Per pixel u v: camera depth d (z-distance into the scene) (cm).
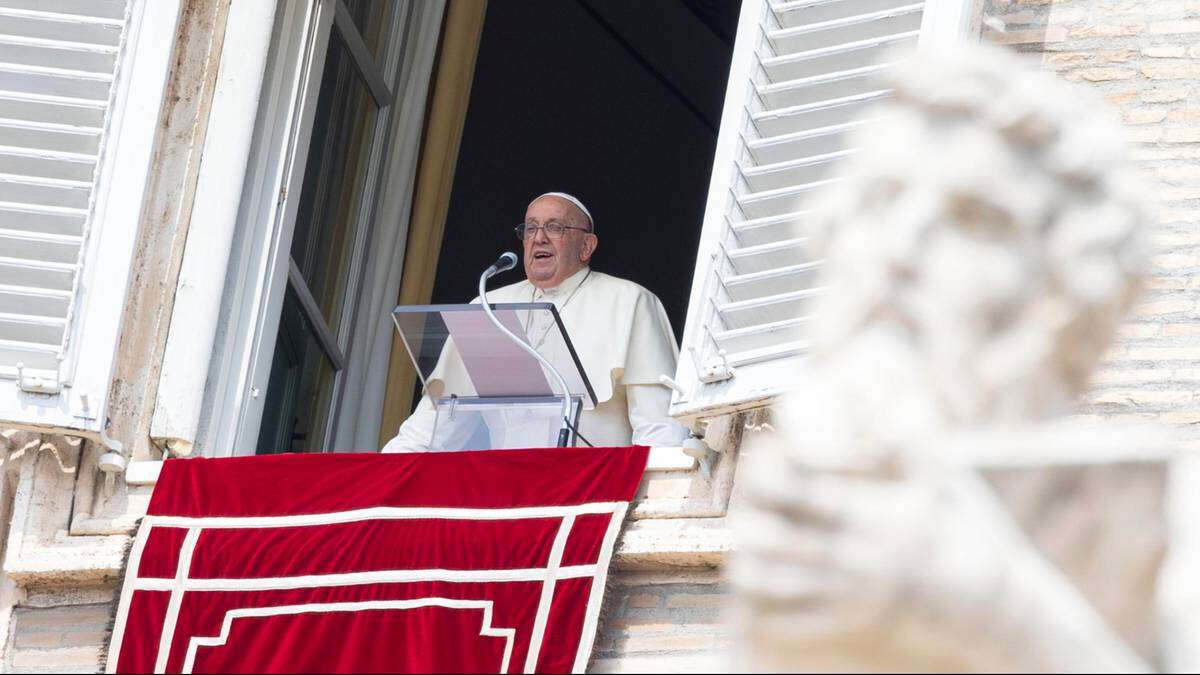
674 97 4644
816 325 400
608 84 4594
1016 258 388
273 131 2530
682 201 4659
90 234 2269
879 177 402
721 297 2156
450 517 2081
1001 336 386
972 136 398
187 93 2436
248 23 2459
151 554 2111
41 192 2289
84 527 2200
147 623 2073
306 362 3053
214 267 2367
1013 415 383
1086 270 386
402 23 3503
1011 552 371
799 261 2134
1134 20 2214
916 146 401
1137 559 371
